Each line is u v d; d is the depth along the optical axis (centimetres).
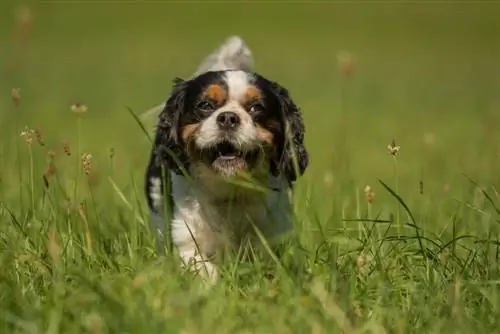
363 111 2995
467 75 3978
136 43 4931
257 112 1008
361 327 757
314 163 1830
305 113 2830
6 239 931
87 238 926
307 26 5931
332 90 3450
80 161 1274
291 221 1031
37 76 3594
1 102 2289
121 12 6303
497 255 890
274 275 872
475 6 6819
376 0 7025
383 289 808
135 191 1048
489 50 4900
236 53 1216
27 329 723
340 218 1068
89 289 777
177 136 1033
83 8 6353
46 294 804
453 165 1717
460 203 1091
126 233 981
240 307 784
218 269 921
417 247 955
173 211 1032
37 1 6366
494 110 2778
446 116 2902
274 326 742
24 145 1731
